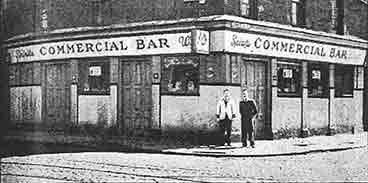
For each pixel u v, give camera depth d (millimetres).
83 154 18219
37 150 19516
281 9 23141
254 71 22031
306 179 13227
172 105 21875
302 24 24578
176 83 21797
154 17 22562
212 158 17062
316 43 24688
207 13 20859
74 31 25156
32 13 27406
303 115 24328
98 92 24781
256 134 22344
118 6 23875
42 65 27203
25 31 27703
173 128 21812
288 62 23484
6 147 20828
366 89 28812
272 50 22344
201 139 20922
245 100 19547
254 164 15750
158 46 22156
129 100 23750
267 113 22578
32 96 27656
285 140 22531
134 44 23031
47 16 26781
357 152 19203
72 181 12773
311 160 16875
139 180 12828
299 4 24469
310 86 24875
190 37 21047
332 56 25797
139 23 22859
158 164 15586
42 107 27219
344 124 27141
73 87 25594
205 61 20844
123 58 23797
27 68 27906
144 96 23219
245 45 21094
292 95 23734
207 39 20469
